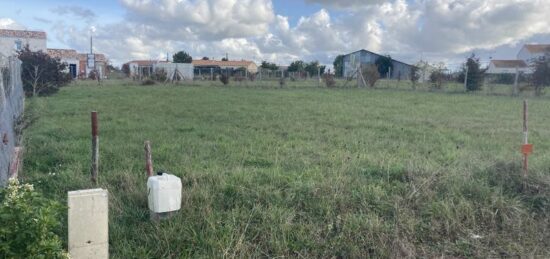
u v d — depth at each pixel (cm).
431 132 1231
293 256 465
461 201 583
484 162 758
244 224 514
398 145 1007
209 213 531
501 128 1327
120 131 1158
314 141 1055
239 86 3709
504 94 2911
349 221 527
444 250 489
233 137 1102
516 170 690
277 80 4834
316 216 554
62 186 638
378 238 498
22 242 286
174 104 1958
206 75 5994
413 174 684
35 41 7038
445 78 3497
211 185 643
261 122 1387
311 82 4503
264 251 470
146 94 2594
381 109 1864
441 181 644
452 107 1992
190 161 801
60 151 874
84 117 1457
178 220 507
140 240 475
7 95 962
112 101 2084
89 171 724
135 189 608
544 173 673
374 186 647
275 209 550
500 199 591
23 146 841
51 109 1688
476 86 3177
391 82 4409
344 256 470
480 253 483
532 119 1577
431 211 564
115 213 533
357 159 822
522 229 538
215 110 1723
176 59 9294
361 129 1264
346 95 2720
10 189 313
